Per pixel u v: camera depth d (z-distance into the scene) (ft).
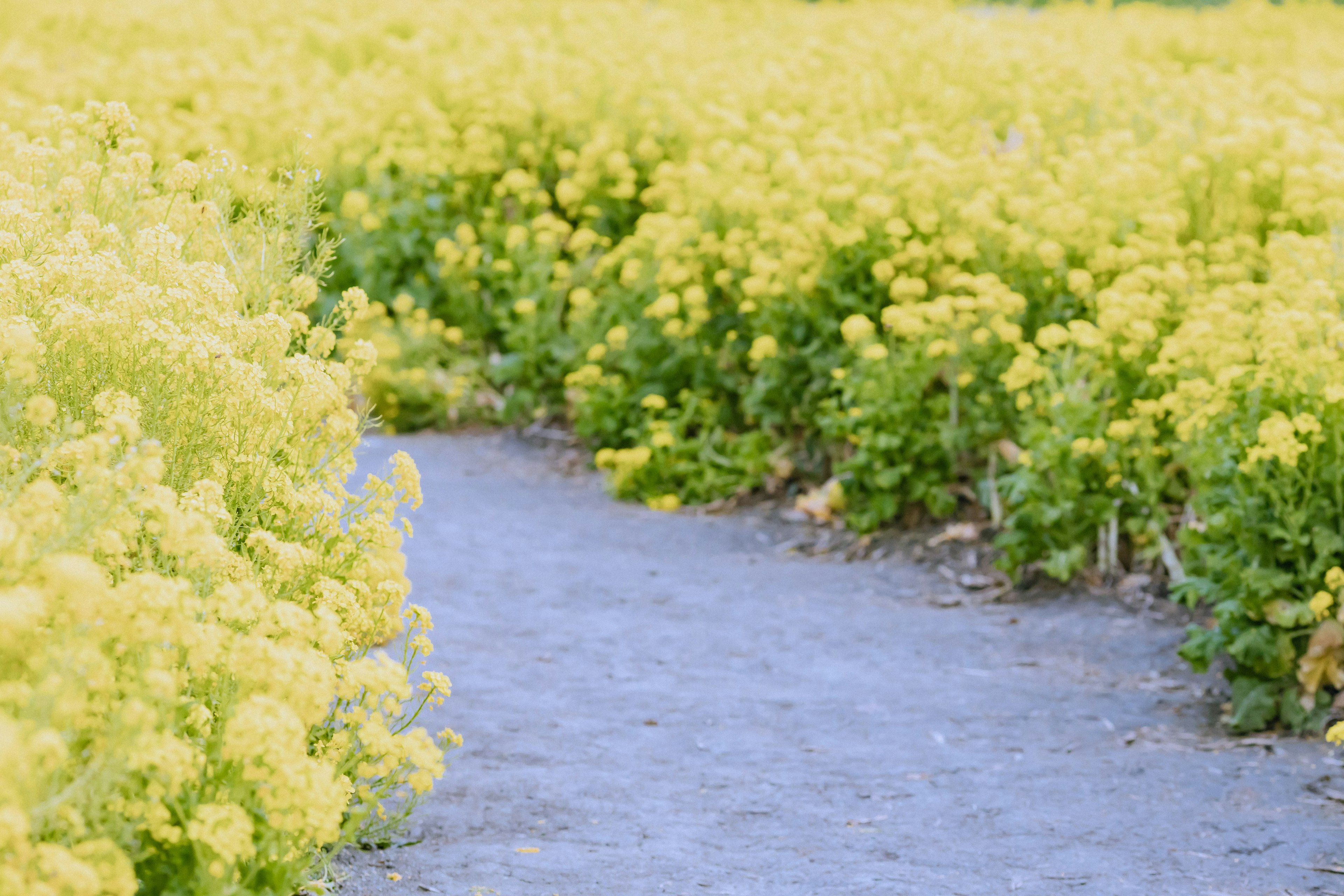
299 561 12.89
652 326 36.70
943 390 31.94
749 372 35.63
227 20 61.31
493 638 24.47
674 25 60.29
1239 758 19.79
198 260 16.46
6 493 11.10
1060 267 31.24
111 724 9.70
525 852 15.90
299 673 10.61
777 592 28.12
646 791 18.17
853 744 20.25
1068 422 27.73
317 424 16.35
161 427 13.26
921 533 31.01
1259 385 21.47
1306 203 29.91
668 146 44.01
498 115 44.86
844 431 31.71
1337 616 20.76
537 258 41.34
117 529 10.93
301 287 17.19
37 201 16.84
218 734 10.81
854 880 15.49
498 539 30.48
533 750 19.36
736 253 34.83
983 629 26.05
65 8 59.41
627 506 34.09
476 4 63.93
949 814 17.62
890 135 35.35
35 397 12.29
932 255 33.22
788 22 61.46
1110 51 50.78
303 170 17.51
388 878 14.79
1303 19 64.03
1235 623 21.27
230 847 9.75
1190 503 27.25
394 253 41.65
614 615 26.21
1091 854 16.38
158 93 45.50
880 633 25.75
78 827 9.18
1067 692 22.77
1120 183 31.37
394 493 15.70
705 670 23.52
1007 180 33.63
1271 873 15.90
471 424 40.32
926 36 48.49
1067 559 27.50
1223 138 33.68
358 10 61.98
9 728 7.75
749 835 16.84
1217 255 30.83
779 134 39.68
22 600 8.89
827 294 33.83
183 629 10.05
